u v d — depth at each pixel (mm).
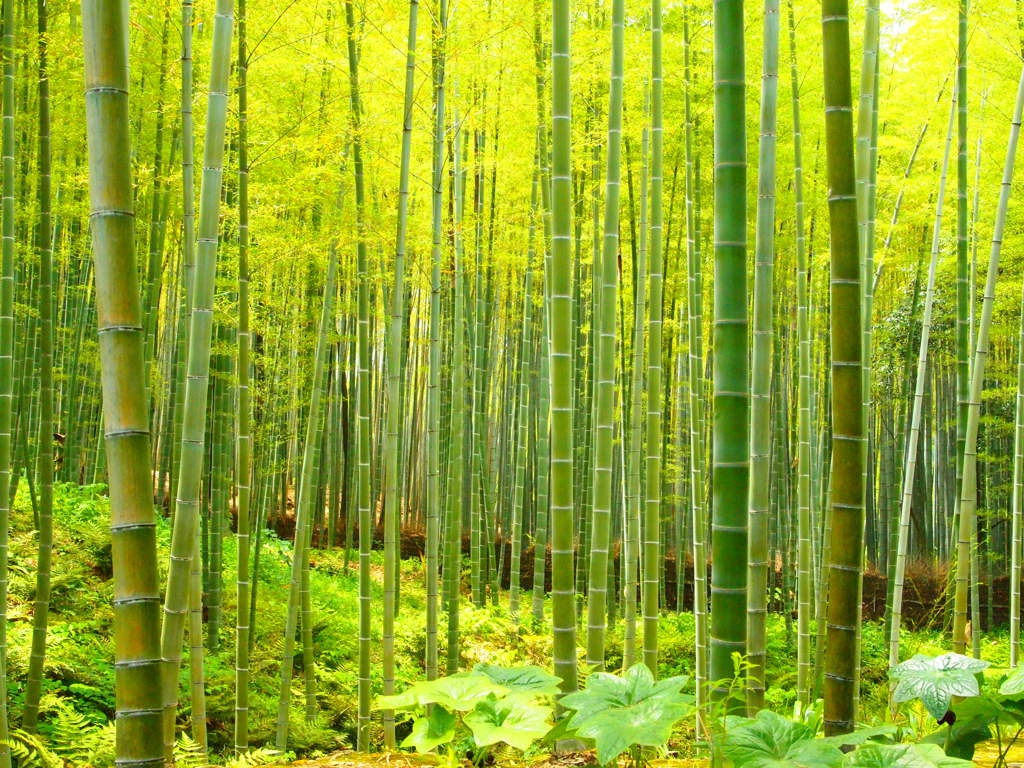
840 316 2271
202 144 6465
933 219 8664
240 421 4875
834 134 2266
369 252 5656
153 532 1774
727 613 2373
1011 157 5129
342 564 11008
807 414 5652
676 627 8789
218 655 6324
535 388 12406
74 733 4320
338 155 5461
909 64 7609
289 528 12969
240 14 4602
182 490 3486
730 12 2324
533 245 7984
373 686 6273
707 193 8602
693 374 5754
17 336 7383
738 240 2348
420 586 10227
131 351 1748
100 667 5359
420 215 7602
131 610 1741
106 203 1734
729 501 2377
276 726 5270
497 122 7074
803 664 5516
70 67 5457
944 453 12242
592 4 7445
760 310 2789
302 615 5984
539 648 7480
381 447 13617
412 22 4555
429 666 5355
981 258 9328
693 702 2094
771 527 10867
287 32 5297
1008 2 5777
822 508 8164
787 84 7656
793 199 8477
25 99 6008
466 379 11375
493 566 10586
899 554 6074
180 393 7164
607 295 4121
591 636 3957
